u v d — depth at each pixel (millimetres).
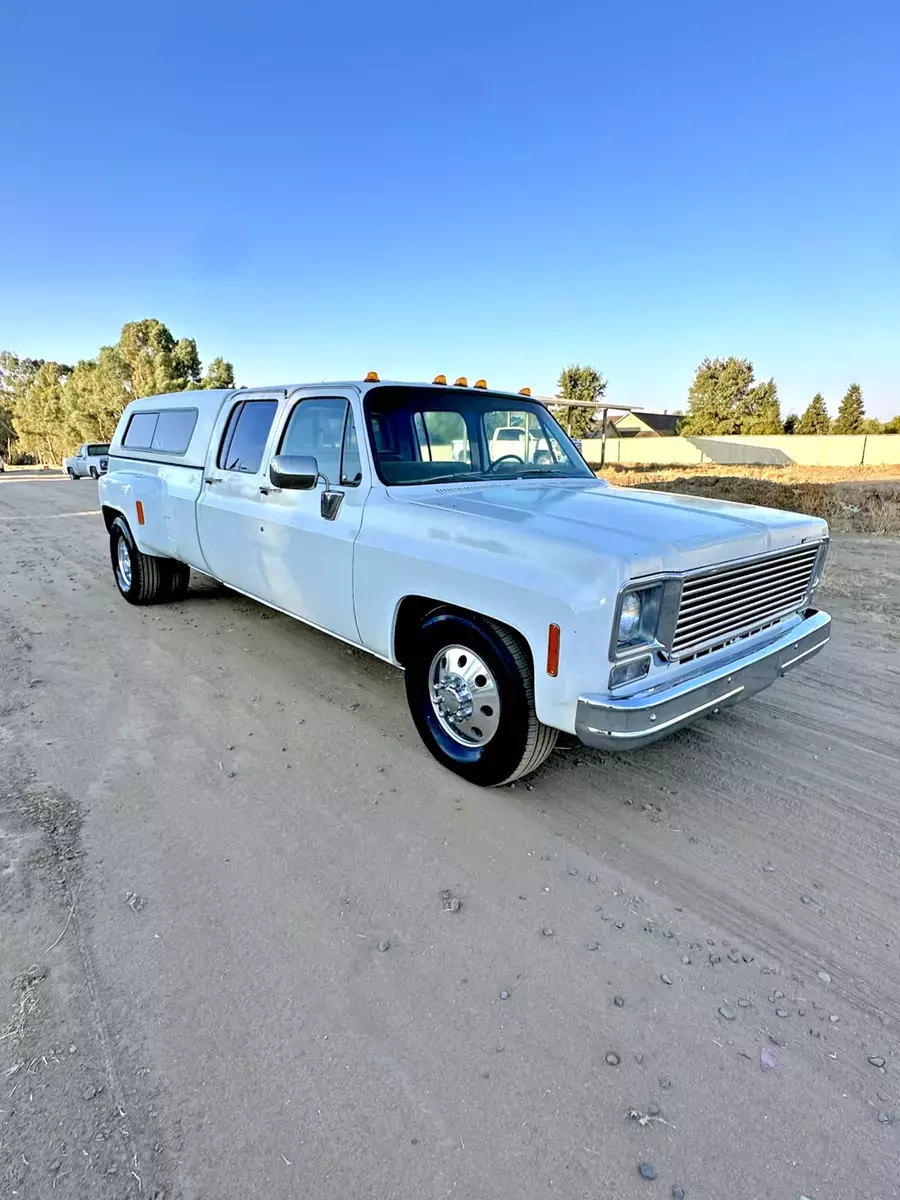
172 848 2699
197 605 6488
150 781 3207
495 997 2018
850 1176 1536
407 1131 1624
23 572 8180
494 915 2357
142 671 4660
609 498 3469
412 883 2516
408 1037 1878
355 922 2314
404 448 3719
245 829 2834
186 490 5211
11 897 2404
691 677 2670
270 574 4320
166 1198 1474
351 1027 1907
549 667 2543
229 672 4641
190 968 2104
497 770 3004
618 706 2389
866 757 3500
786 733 3777
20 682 4445
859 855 2701
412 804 3035
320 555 3789
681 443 40469
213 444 4945
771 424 50969
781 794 3145
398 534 3248
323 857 2656
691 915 2371
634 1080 1765
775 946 2234
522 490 3652
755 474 23531
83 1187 1492
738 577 2852
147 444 6043
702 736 3738
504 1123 1646
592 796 3123
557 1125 1644
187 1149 1575
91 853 2660
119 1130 1616
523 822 2910
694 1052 1850
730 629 2891
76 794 3084
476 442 4113
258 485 4367
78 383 46094
